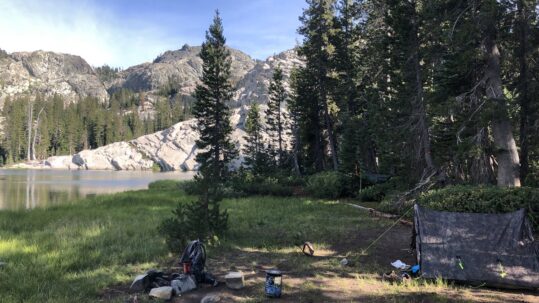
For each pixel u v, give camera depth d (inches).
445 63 636.1
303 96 1628.9
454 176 693.9
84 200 1039.6
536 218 424.5
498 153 548.1
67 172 3693.4
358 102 1317.7
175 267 350.3
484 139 582.9
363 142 1150.3
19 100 5521.7
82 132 5260.8
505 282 285.0
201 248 318.0
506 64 645.9
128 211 775.7
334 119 1545.3
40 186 1908.2
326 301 263.1
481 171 640.4
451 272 299.9
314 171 1605.6
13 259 370.0
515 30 604.4
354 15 1364.4
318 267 356.8
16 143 4889.3
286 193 1135.0
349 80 1332.4
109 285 301.1
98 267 350.3
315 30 1419.8
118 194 1234.6
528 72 633.6
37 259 366.9
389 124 854.5
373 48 1156.5
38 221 659.4
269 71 4977.9
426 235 327.9
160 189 1503.4
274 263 371.6
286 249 429.7
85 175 3147.1
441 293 277.9
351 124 1173.1
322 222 613.6
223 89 1681.8
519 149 683.4
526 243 304.3
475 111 563.2
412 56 728.3
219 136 1670.8
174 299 271.7
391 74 883.4
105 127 5378.9
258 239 479.5
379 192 917.8
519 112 604.7
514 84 664.4
